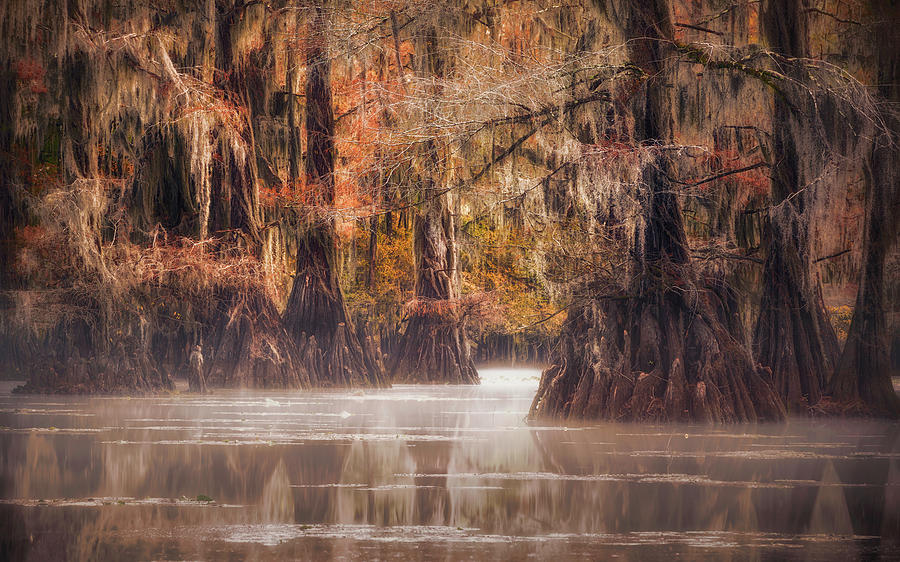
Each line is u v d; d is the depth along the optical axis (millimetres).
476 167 48562
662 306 40188
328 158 70625
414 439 32594
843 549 16188
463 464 26203
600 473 24578
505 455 28188
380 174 48188
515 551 15953
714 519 18703
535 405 41031
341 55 64438
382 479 23500
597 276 40688
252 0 69000
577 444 31266
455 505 20062
